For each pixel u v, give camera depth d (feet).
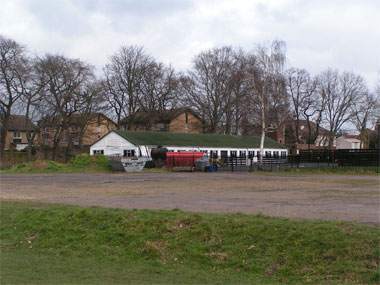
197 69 489.67
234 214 51.62
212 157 216.54
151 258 43.62
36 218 55.57
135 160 191.11
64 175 160.45
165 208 61.00
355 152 203.51
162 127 334.24
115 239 47.93
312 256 39.27
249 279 37.52
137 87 317.83
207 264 41.32
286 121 285.84
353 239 39.68
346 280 35.88
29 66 277.23
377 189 97.40
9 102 273.54
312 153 219.20
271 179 136.77
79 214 54.08
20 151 314.96
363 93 412.16
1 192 90.53
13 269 40.27
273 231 43.42
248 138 289.94
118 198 77.30
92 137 360.07
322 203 67.97
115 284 35.73
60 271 39.81
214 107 320.50
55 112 284.20
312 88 360.48
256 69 224.94
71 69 285.64
